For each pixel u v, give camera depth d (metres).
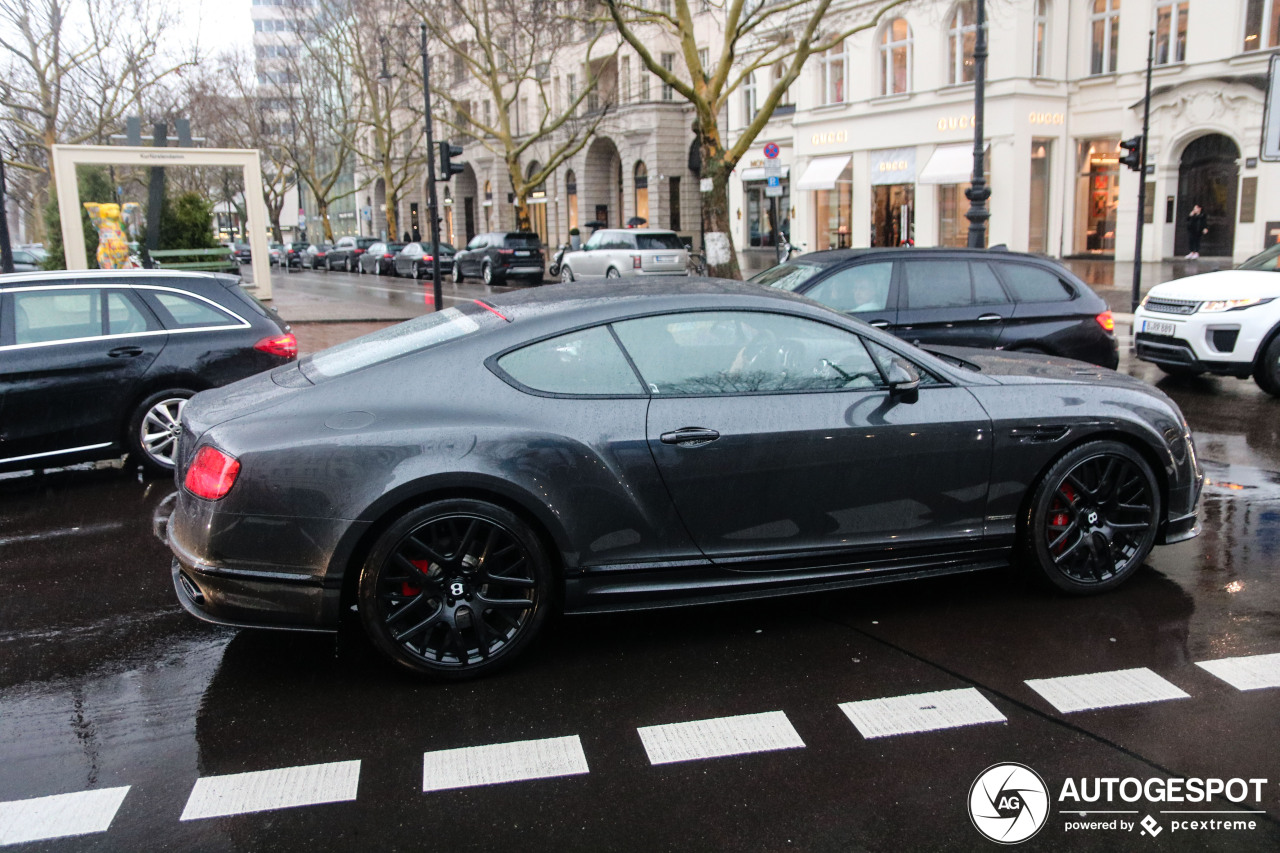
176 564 3.88
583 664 3.81
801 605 4.39
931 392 4.14
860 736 3.20
